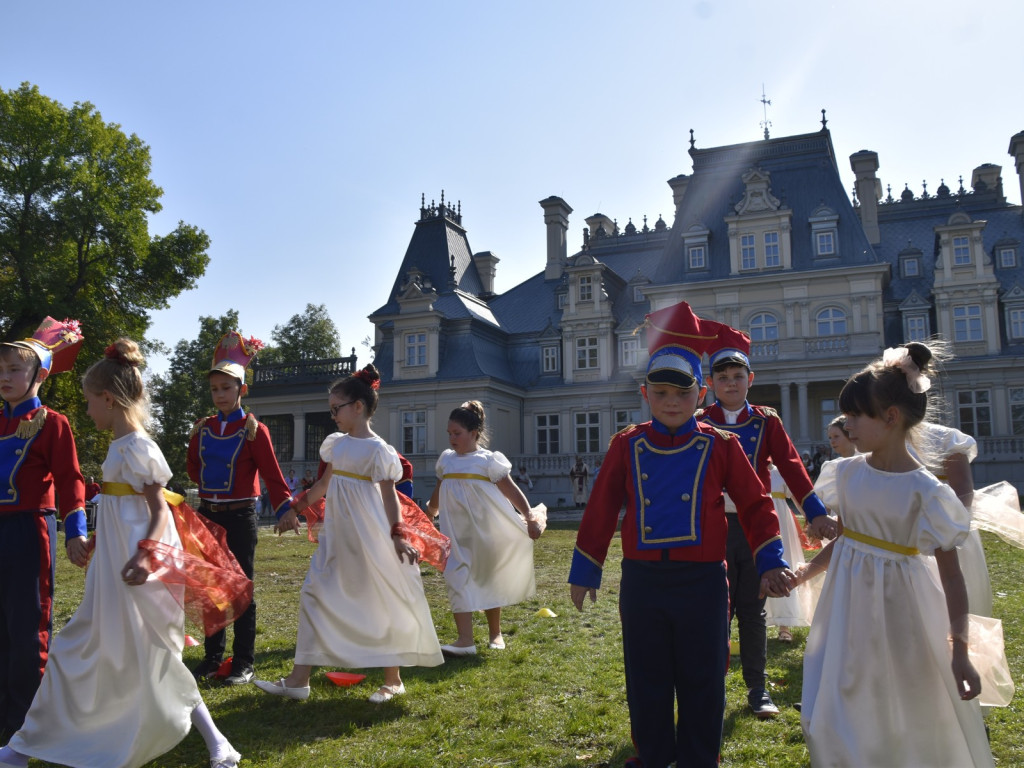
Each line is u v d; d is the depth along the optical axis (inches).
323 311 2691.9
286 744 177.8
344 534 211.2
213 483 243.1
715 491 145.5
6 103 1320.1
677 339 152.1
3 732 170.2
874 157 1621.6
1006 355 1379.2
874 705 131.5
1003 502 180.2
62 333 194.7
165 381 2391.7
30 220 1317.7
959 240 1437.0
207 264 1487.5
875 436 138.5
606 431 1590.8
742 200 1494.8
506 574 275.3
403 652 207.9
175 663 155.6
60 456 179.8
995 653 129.3
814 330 1419.8
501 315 1795.0
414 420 1593.3
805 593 261.7
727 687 219.6
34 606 176.6
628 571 145.2
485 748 175.3
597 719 192.9
